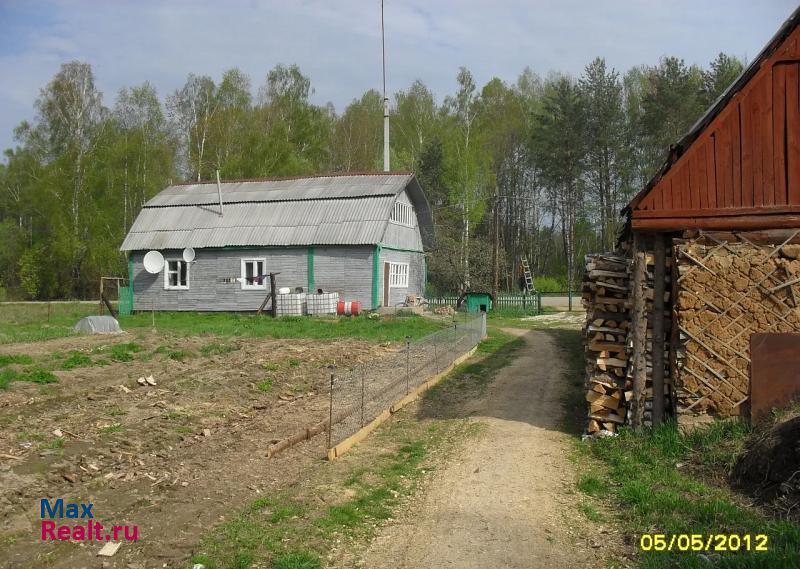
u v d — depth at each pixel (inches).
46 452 321.7
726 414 345.4
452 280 1697.8
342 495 293.9
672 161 384.5
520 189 2448.3
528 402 494.9
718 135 360.8
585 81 1950.1
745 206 356.5
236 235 1175.0
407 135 2107.5
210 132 2020.2
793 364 332.5
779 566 203.2
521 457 353.4
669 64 1771.7
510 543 243.4
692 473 309.7
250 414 442.6
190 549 233.6
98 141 1897.1
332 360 637.3
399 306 1143.0
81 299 2129.7
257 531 249.1
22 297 2122.3
